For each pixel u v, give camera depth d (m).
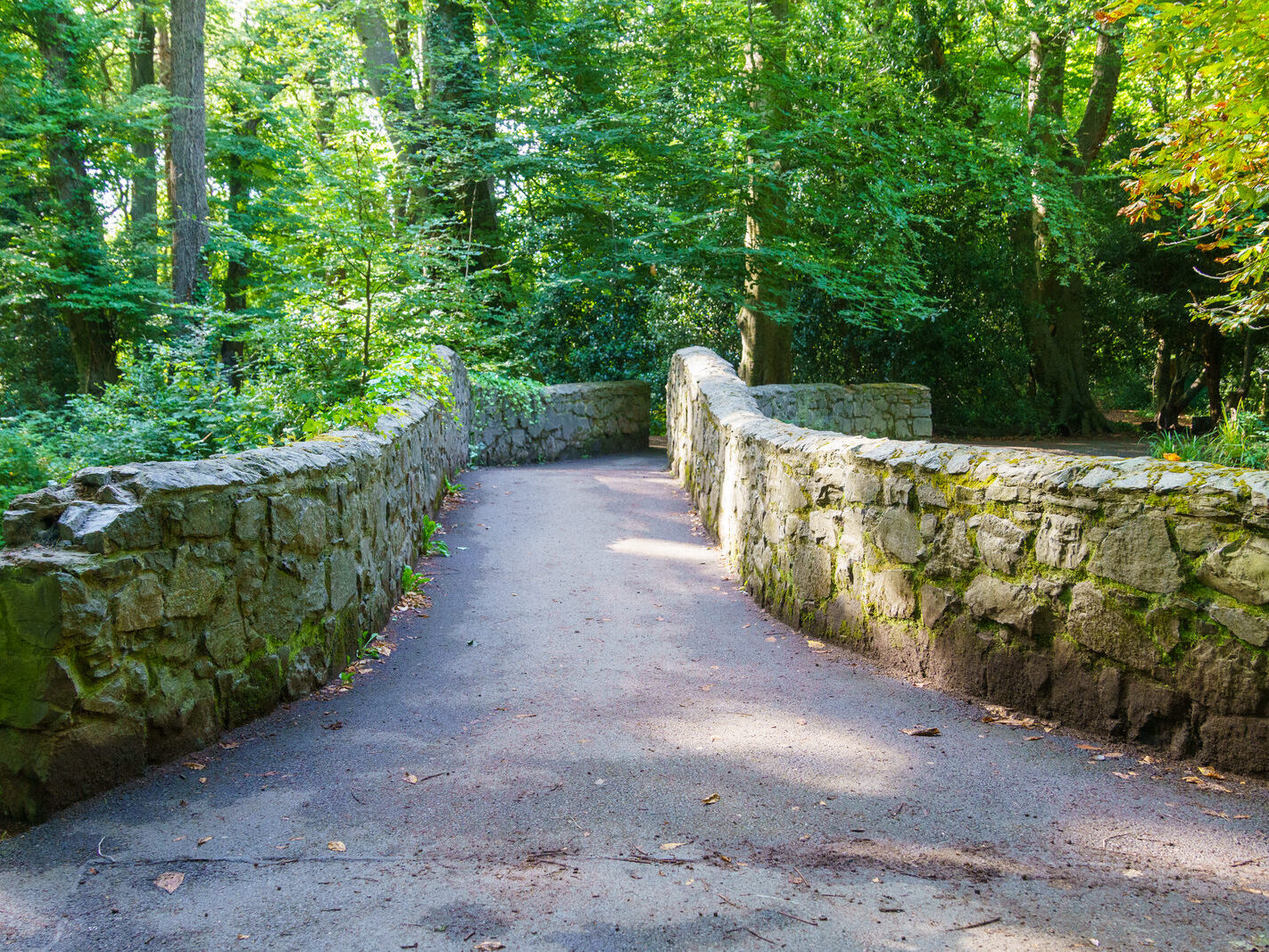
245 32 19.62
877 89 14.45
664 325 17.12
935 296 18.45
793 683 4.41
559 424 13.98
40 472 8.29
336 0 15.91
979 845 2.71
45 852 2.63
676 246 14.16
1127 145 19.75
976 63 17.02
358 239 7.54
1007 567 3.85
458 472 10.79
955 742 3.55
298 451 4.23
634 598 6.10
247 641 3.74
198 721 3.45
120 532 3.00
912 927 2.23
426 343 9.05
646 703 4.12
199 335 8.80
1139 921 2.24
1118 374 25.61
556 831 2.83
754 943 2.16
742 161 13.80
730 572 6.84
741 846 2.72
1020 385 20.14
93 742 2.97
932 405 19.41
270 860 2.61
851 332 18.44
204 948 2.15
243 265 18.53
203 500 3.41
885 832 2.80
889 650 4.60
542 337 16.06
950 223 18.09
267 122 19.61
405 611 5.69
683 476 10.48
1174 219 19.11
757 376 15.66
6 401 19.09
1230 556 3.01
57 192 16.77
